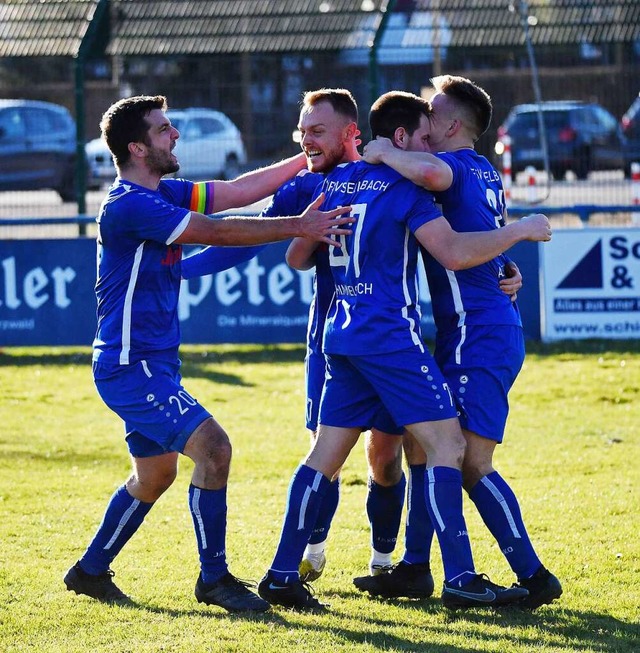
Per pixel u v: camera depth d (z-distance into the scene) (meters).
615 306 42.31
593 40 56.00
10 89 61.28
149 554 19.53
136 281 16.12
